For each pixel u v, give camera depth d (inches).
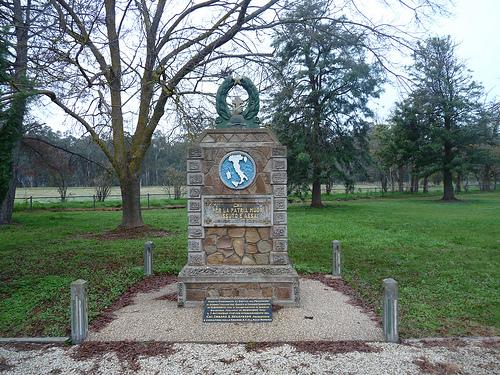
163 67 495.8
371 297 289.3
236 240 271.7
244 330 225.9
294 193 1067.9
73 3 482.6
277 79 578.2
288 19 551.8
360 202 1353.3
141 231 606.9
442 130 1299.2
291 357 190.4
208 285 267.7
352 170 1113.4
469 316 248.1
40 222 763.4
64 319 244.8
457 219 764.6
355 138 1086.4
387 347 201.5
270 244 271.3
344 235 565.0
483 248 463.5
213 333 222.4
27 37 500.4
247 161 269.1
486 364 183.6
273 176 268.5
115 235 580.7
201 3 549.6
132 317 250.1
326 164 1008.9
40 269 374.3
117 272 363.6
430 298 282.8
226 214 269.1
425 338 212.4
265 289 267.7
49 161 903.7
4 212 738.8
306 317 246.1
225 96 286.0
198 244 269.9
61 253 449.4
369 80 965.2
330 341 209.2
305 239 535.8
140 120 616.1
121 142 617.6
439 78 1261.1
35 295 293.1
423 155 1382.9
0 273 359.6
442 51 1246.3
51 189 2075.5
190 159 269.9
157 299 289.6
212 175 270.1
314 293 300.5
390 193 1806.1
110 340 215.0
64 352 200.1
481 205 1147.3
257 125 282.0
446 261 395.2
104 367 183.8
